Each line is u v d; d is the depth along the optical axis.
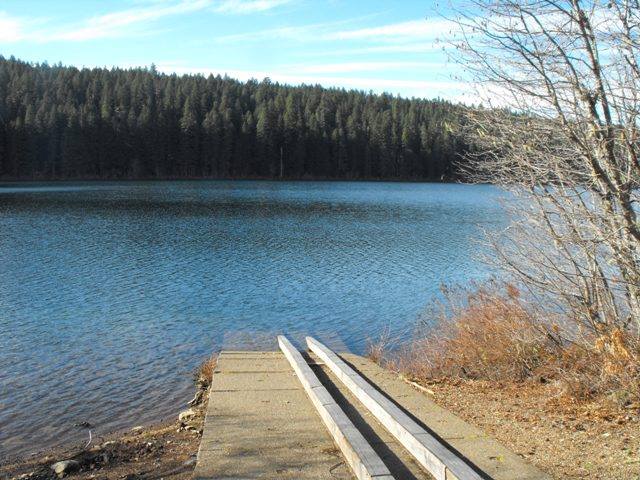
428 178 98.88
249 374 7.49
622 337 5.63
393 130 105.19
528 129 5.40
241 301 15.91
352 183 100.00
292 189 79.00
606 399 5.59
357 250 26.08
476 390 6.61
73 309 14.74
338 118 113.81
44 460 6.21
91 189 70.50
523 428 5.19
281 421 5.52
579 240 5.54
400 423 4.81
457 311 9.59
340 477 4.27
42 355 10.88
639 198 5.14
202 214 42.12
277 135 109.44
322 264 22.31
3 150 90.94
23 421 7.71
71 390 8.95
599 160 5.25
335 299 16.27
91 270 20.36
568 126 5.12
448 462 3.98
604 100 5.04
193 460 5.34
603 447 4.55
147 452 5.88
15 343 11.67
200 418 7.03
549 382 6.50
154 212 42.66
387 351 10.56
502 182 6.04
